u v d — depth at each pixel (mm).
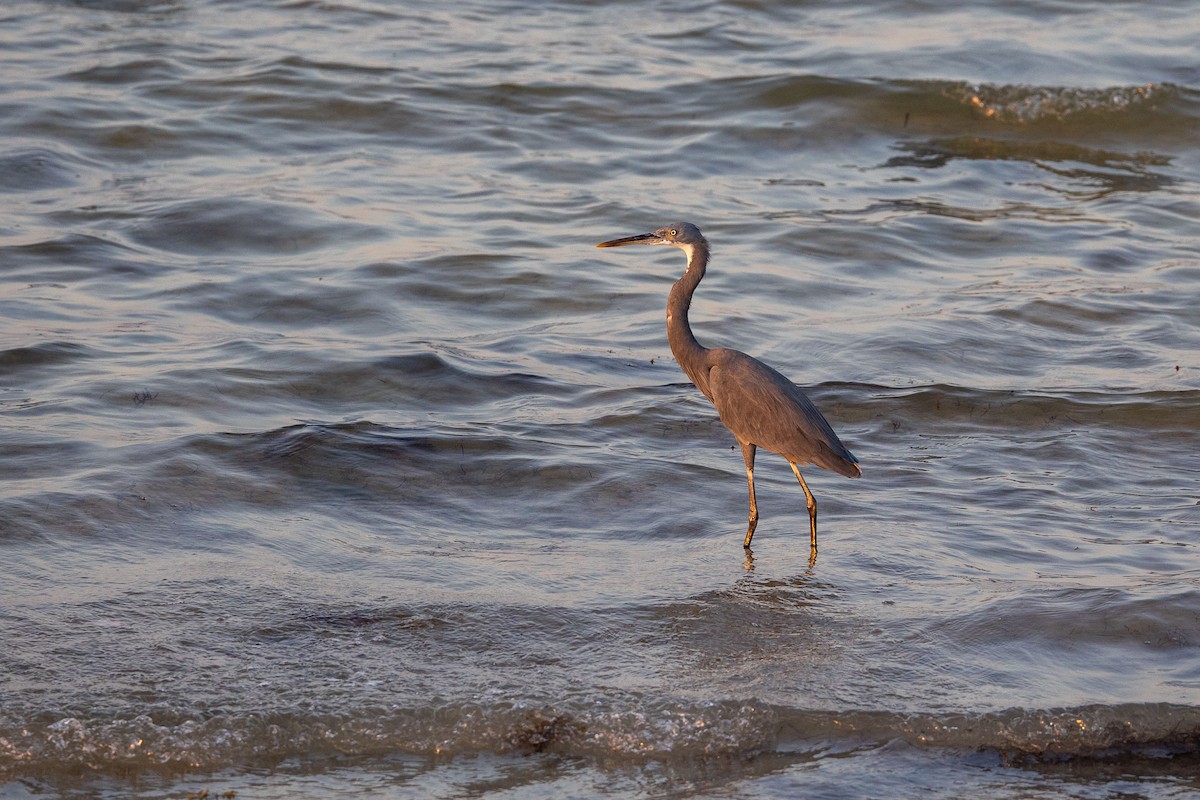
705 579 10344
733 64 27219
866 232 19875
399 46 27406
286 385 14250
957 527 11453
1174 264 18969
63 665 8703
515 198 20859
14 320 15477
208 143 22297
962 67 27156
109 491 11352
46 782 7719
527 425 13516
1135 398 14422
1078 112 25516
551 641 9281
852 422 13930
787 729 8328
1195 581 10266
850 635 9438
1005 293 17750
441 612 9633
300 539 10844
